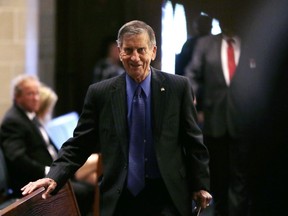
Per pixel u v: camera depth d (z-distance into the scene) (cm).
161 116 483
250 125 629
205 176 481
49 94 771
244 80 634
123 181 480
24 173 716
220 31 679
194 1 629
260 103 621
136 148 482
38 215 475
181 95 488
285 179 616
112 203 481
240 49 640
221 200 694
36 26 958
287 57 600
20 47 949
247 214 652
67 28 973
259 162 627
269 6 588
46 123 771
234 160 664
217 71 724
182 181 483
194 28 692
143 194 482
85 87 983
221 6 604
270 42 599
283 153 615
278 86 609
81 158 497
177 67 730
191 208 486
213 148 699
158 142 480
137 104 484
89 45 978
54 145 757
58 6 970
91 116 495
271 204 623
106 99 489
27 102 732
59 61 974
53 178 486
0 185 682
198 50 736
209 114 707
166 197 484
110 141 486
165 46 700
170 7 684
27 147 726
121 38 470
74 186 736
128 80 489
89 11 976
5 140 720
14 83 740
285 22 589
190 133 484
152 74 490
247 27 601
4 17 944
